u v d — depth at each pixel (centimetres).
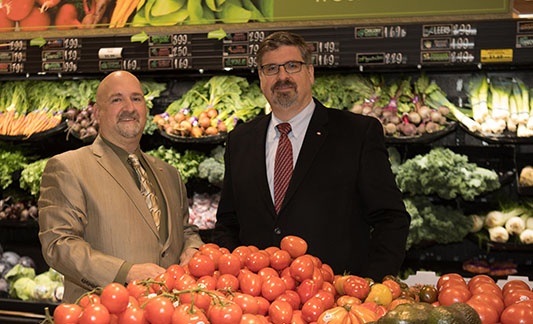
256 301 185
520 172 442
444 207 447
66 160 286
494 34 398
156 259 292
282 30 424
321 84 461
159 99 505
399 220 288
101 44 449
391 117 446
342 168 298
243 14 430
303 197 296
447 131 437
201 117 473
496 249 436
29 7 462
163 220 304
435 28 405
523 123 430
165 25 442
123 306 163
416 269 452
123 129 295
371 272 274
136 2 447
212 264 204
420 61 406
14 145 515
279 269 210
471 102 446
